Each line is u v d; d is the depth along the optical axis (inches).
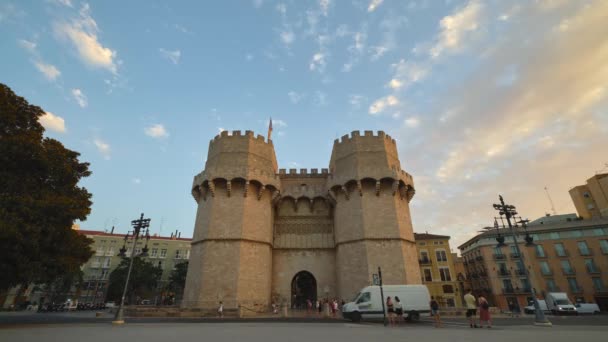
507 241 2118.6
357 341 411.2
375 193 1298.0
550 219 2527.1
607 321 905.5
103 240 2851.9
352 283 1197.1
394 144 1469.0
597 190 2285.9
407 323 826.8
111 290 2283.5
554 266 1968.5
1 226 597.3
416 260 1268.5
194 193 1400.1
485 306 673.6
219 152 1360.7
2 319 938.1
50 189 789.9
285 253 1403.8
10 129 772.0
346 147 1419.8
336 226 1365.7
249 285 1164.5
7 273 669.9
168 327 650.8
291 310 1298.0
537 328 640.4
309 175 1556.3
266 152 1438.2
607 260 1861.5
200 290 1125.1
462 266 2603.3
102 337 453.4
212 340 420.5
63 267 759.1
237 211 1254.3
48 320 920.3
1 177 685.3
